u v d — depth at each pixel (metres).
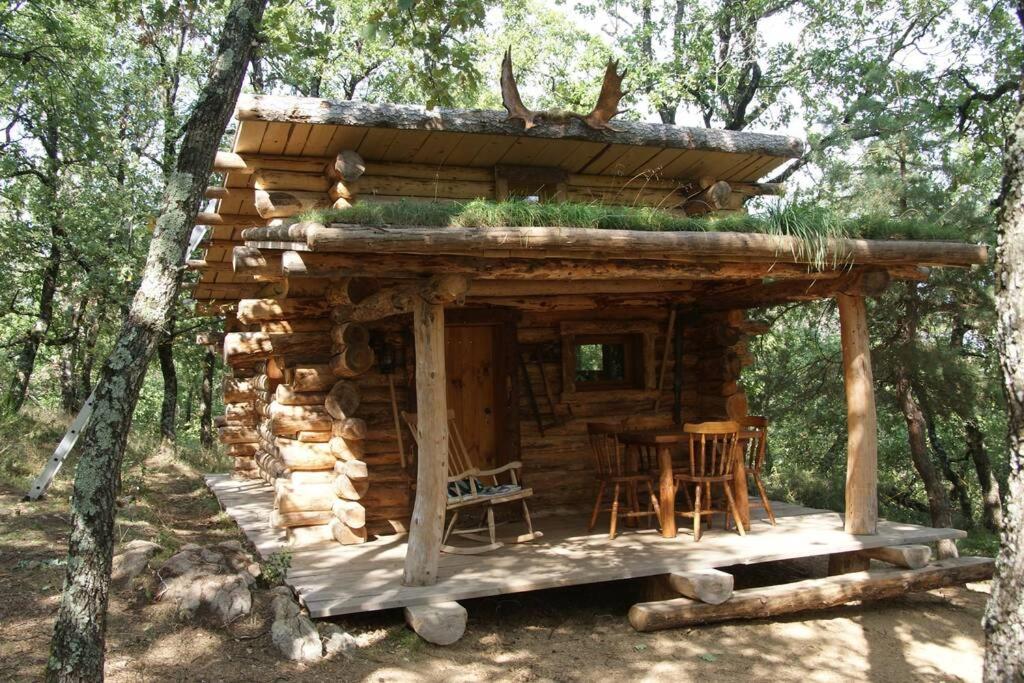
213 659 4.87
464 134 7.13
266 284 8.75
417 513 5.89
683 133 7.79
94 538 3.74
